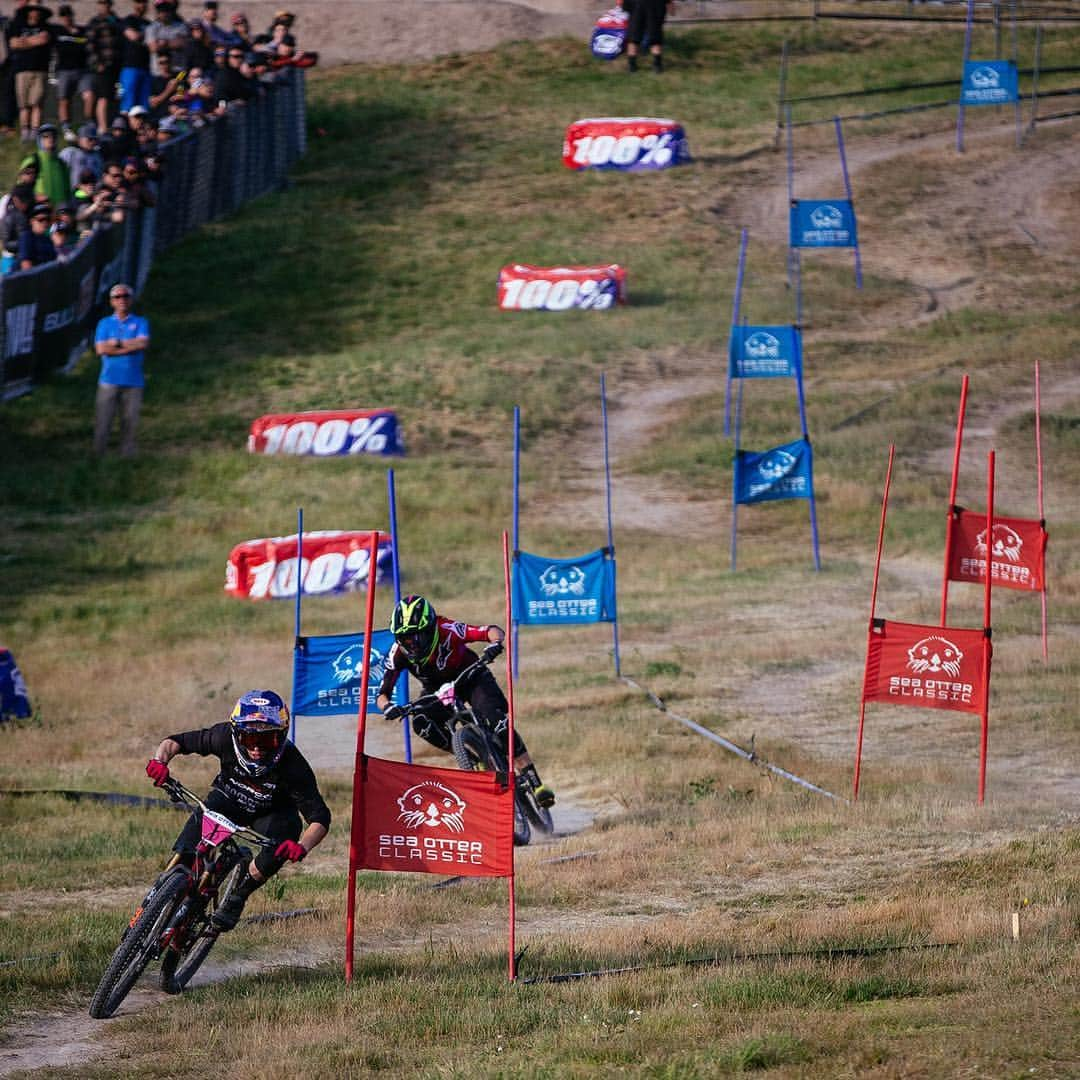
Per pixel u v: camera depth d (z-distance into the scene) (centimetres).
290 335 14450
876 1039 2002
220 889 3450
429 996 2508
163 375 13188
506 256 16638
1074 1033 1941
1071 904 2794
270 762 2591
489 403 12675
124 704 6103
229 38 17825
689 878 3472
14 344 11750
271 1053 2227
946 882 3180
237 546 8669
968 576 5359
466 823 2617
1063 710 5200
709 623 7362
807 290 15788
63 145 14975
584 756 4900
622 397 13062
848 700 5653
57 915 3222
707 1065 1936
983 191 18650
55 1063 2295
